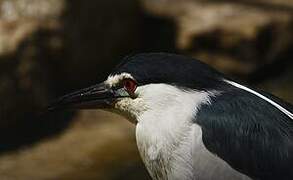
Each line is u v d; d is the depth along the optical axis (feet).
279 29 52.95
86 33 49.70
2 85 45.01
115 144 43.96
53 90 47.70
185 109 23.95
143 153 24.97
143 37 54.70
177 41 53.47
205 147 23.62
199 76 24.12
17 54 45.34
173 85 24.14
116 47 52.54
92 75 50.90
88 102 26.27
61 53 47.42
